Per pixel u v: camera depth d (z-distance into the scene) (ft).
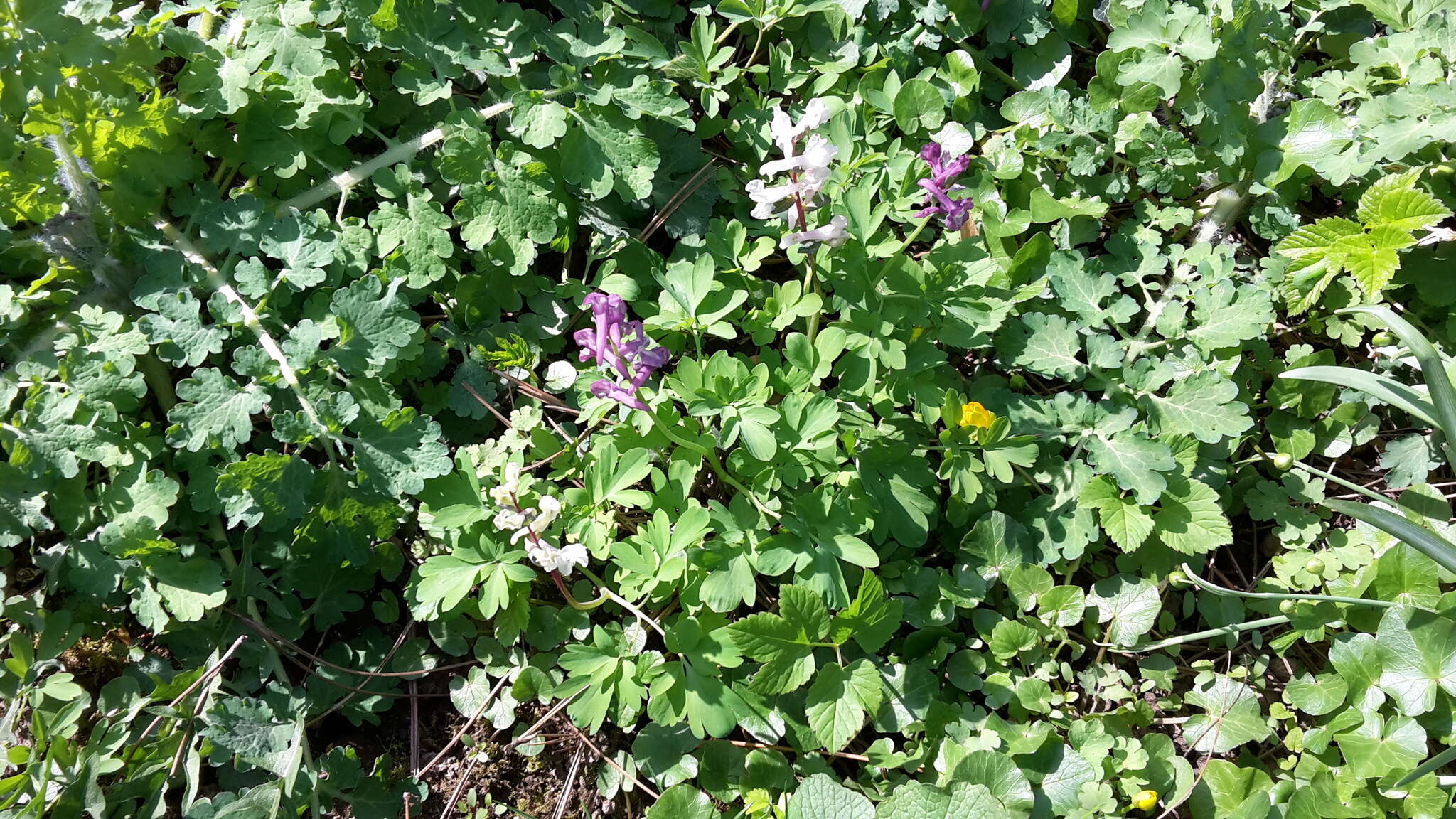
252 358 1.43
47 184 1.44
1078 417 1.60
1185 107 1.76
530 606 1.51
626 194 1.65
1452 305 1.73
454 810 1.46
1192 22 1.73
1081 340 1.78
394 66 1.74
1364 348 1.80
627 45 1.76
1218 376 1.59
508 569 1.41
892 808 1.34
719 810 1.41
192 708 1.39
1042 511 1.59
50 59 1.36
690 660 1.39
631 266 1.70
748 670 1.46
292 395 1.50
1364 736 1.45
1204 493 1.55
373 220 1.56
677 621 1.52
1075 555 1.54
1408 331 1.43
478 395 1.61
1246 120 1.77
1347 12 1.95
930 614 1.53
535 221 1.61
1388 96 1.72
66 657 1.45
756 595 1.59
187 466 1.40
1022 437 1.55
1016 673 1.52
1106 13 1.91
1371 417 1.71
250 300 1.50
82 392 1.38
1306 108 1.76
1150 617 1.53
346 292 1.45
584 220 1.69
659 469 1.53
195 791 1.34
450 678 1.54
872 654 1.51
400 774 1.46
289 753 1.37
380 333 1.46
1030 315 1.67
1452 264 1.72
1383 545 1.60
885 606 1.40
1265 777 1.45
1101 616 1.56
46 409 1.36
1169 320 1.66
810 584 1.40
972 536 1.56
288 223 1.51
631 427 1.49
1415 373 1.73
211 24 1.64
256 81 1.55
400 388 1.62
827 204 1.65
